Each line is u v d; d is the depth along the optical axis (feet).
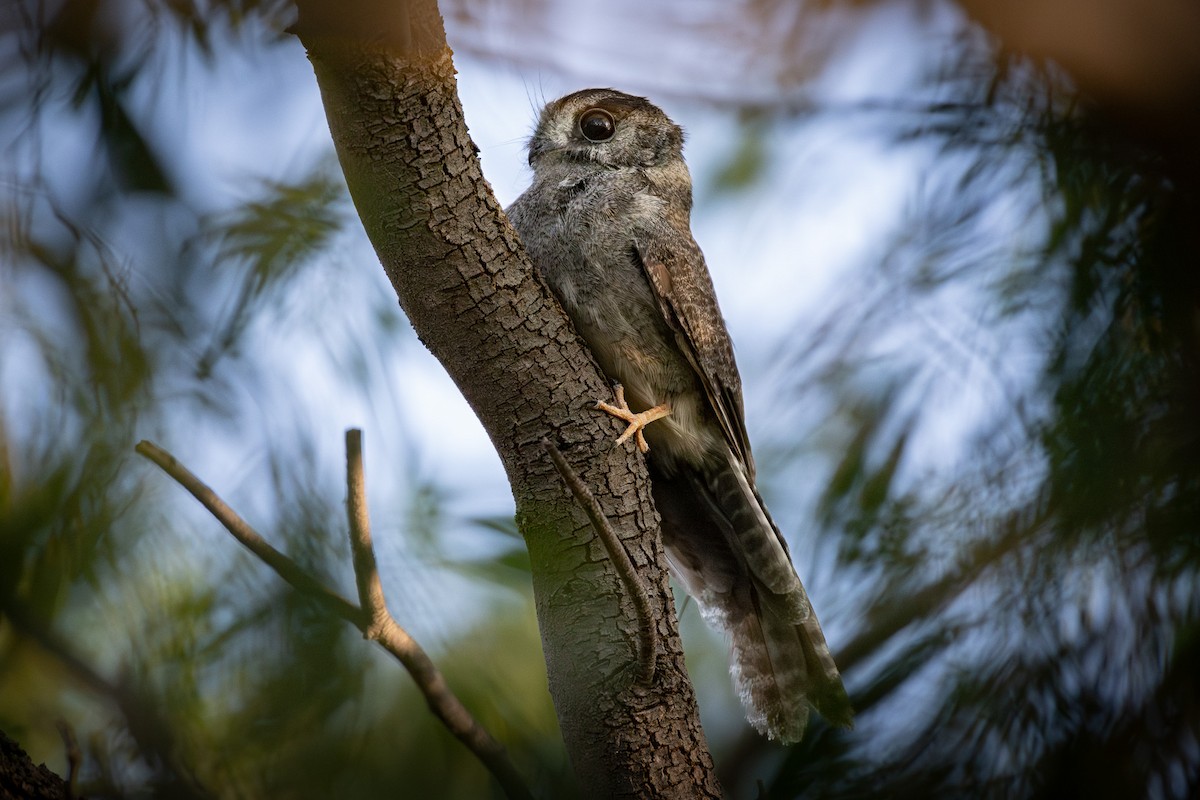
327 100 15.42
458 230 15.47
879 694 15.51
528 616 15.57
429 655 15.49
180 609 15.37
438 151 15.44
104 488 15.37
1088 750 15.43
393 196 15.44
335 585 15.42
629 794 15.49
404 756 15.46
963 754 15.46
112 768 15.42
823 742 15.52
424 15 15.40
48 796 15.31
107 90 15.44
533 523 15.52
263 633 15.34
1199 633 15.40
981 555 15.47
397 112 15.42
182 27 15.47
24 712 15.51
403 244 15.47
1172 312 15.43
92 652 15.40
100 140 15.47
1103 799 15.42
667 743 15.49
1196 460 15.39
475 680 15.52
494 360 15.49
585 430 15.52
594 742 15.49
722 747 15.84
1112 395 15.43
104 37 15.44
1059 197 15.49
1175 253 15.44
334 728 15.35
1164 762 15.42
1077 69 15.44
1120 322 15.44
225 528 15.33
